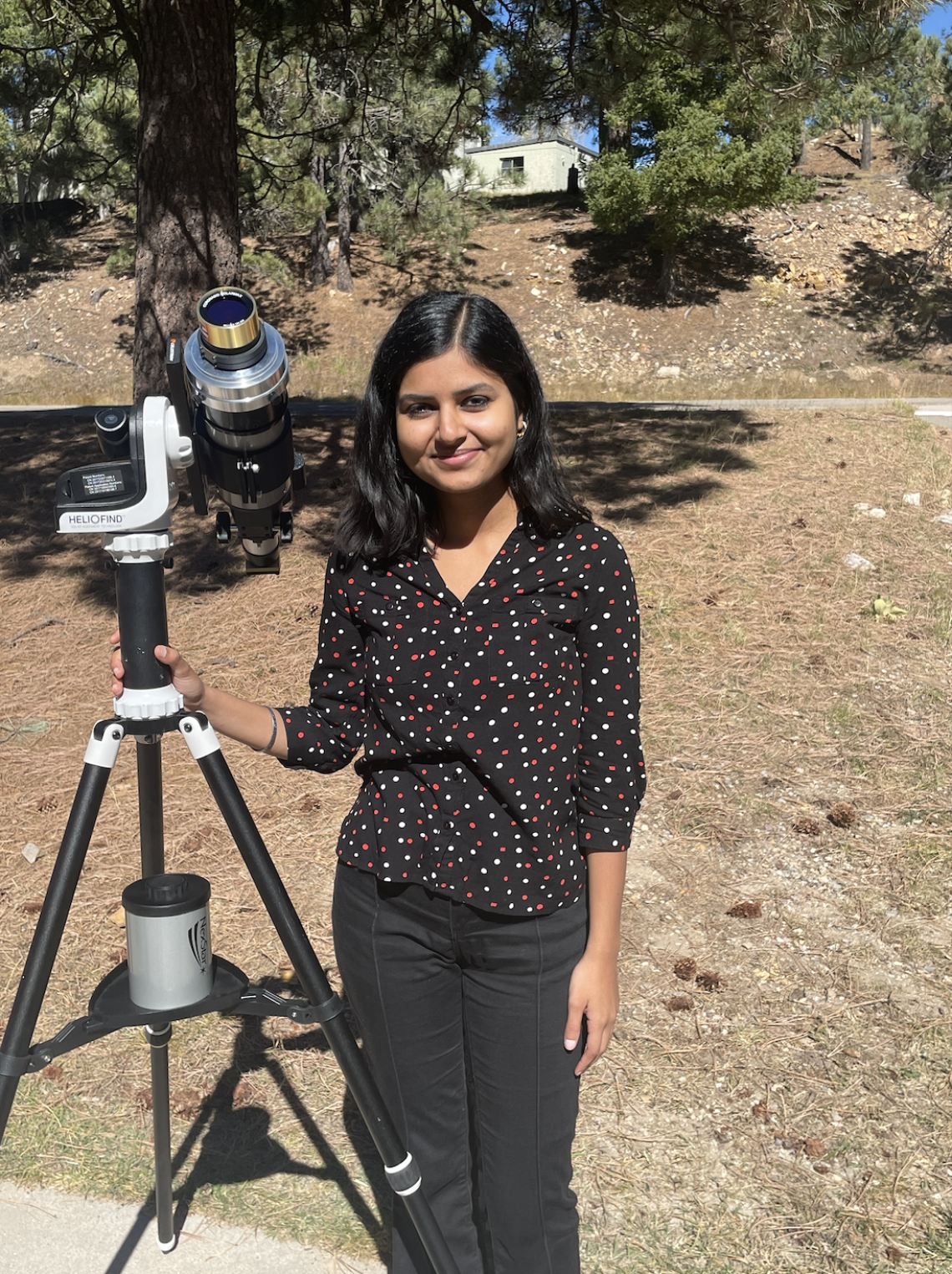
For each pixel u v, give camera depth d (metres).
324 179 25.92
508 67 11.06
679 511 7.15
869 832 3.91
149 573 1.60
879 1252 2.26
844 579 6.09
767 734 4.60
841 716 4.72
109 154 20.88
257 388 1.47
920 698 4.89
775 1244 2.29
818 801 4.11
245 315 1.46
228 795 1.58
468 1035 1.76
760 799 4.13
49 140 20.11
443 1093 1.81
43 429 10.20
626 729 1.66
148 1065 2.85
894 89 23.47
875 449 8.44
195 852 3.86
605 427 9.52
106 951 3.30
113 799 4.29
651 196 23.95
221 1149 2.56
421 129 20.42
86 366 26.41
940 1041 2.88
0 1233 2.32
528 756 1.62
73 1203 2.40
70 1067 2.84
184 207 7.70
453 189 25.20
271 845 3.91
